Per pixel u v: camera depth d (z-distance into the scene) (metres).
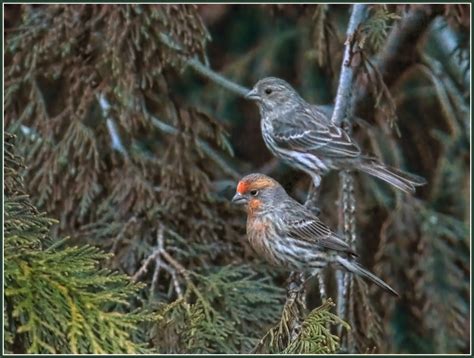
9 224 7.52
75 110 12.57
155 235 12.20
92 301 7.00
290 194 14.39
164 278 11.80
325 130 12.82
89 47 12.56
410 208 14.29
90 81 12.55
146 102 13.07
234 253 12.45
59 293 6.95
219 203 12.73
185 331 9.29
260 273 12.45
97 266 11.39
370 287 14.14
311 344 8.21
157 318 7.07
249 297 11.30
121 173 12.43
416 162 15.17
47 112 12.88
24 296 6.92
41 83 12.96
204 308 10.81
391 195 14.76
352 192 12.27
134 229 12.10
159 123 12.71
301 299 10.36
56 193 12.35
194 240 12.38
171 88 13.41
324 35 13.93
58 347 6.93
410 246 14.40
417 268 14.05
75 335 6.79
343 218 12.48
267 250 11.22
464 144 14.73
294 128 13.15
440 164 14.73
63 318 6.83
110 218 12.38
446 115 14.44
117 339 6.86
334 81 14.36
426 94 15.05
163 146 12.91
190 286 11.20
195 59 13.41
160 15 12.33
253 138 15.70
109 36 12.30
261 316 11.31
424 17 13.41
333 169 12.81
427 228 14.16
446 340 13.81
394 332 14.06
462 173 14.63
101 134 12.60
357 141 14.27
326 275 13.57
